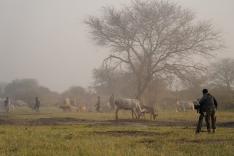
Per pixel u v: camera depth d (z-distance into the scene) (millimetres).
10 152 18531
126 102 49906
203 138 24359
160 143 22094
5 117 54906
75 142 22000
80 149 18938
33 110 87062
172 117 54031
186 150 19125
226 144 21062
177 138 24531
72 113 70562
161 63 85500
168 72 84938
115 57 88188
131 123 42531
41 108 100062
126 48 86562
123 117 56031
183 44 84062
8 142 22359
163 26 85312
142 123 42562
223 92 88125
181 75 84938
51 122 44469
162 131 30281
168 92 104312
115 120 47125
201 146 20312
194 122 43906
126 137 25531
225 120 47188
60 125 39219
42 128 33719
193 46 84375
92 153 17703
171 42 84062
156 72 85938
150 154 17734
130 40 86125
